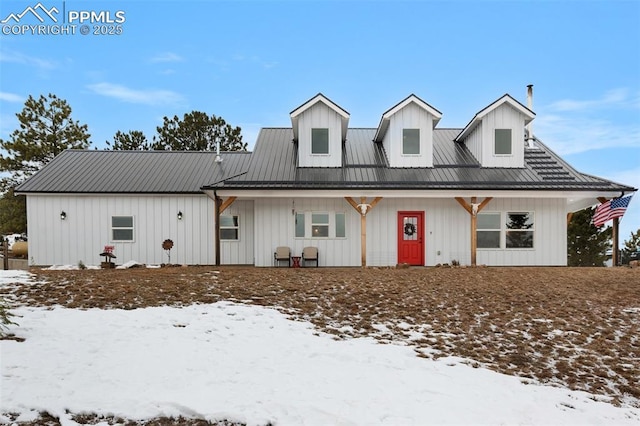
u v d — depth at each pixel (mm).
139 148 31234
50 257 16328
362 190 14445
